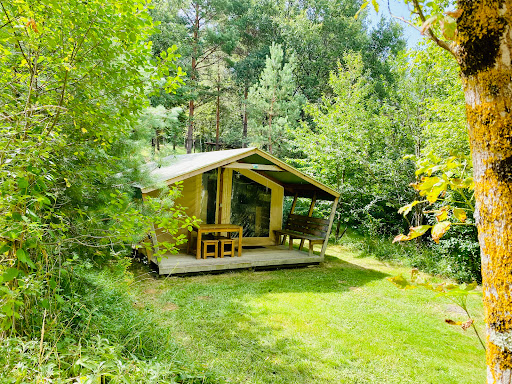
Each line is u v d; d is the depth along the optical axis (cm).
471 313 575
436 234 117
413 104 1014
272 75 1861
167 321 464
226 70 2609
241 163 784
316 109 1313
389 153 1107
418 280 125
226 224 848
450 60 702
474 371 386
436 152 786
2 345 201
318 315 521
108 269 432
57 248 254
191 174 701
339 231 1289
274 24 2739
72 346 234
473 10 98
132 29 274
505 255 92
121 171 454
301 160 1278
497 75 94
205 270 712
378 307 579
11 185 189
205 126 2878
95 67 281
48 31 255
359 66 1258
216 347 400
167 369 246
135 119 337
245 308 532
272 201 993
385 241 1060
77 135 319
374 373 370
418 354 419
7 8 240
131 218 282
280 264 805
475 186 103
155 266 702
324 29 2683
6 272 168
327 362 384
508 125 93
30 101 273
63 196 324
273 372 357
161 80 326
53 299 257
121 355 270
